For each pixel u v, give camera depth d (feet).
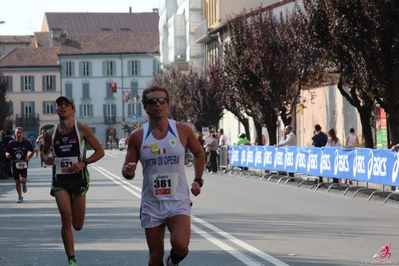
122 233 82.48
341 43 147.95
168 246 70.90
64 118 62.75
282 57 219.00
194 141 47.98
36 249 71.87
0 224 93.86
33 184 185.37
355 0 143.74
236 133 394.52
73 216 62.54
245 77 225.35
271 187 156.04
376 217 95.96
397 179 113.80
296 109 300.61
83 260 64.39
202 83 334.44
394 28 142.82
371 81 146.82
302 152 159.02
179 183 47.01
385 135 189.98
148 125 47.73
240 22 233.55
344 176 135.44
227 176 207.82
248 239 75.82
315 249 68.54
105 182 183.83
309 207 110.32
